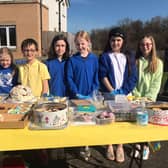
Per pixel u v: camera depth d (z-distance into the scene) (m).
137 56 3.81
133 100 2.83
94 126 2.14
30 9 16.33
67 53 3.90
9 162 2.51
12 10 16.34
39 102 2.71
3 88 3.56
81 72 3.54
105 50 3.73
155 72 3.61
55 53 3.84
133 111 2.28
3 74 3.60
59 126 2.08
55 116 2.08
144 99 2.93
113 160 3.68
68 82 3.57
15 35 16.61
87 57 3.61
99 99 2.79
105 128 2.10
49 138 1.98
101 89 3.60
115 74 3.51
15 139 1.97
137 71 3.66
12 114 2.28
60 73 3.73
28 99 2.82
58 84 3.71
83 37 3.59
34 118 2.19
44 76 3.57
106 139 2.02
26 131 2.02
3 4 16.27
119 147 3.70
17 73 3.63
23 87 2.95
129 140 2.05
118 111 2.28
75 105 2.61
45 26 18.56
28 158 3.45
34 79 3.56
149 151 3.94
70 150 3.90
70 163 3.59
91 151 3.95
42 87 3.57
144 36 3.73
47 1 19.14
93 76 3.61
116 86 3.52
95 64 3.61
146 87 3.61
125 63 3.54
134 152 3.19
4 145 1.96
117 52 3.60
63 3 26.03
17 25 16.48
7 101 2.79
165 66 6.38
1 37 16.64
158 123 2.19
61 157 3.61
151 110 2.24
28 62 3.62
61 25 25.50
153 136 2.08
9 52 3.65
